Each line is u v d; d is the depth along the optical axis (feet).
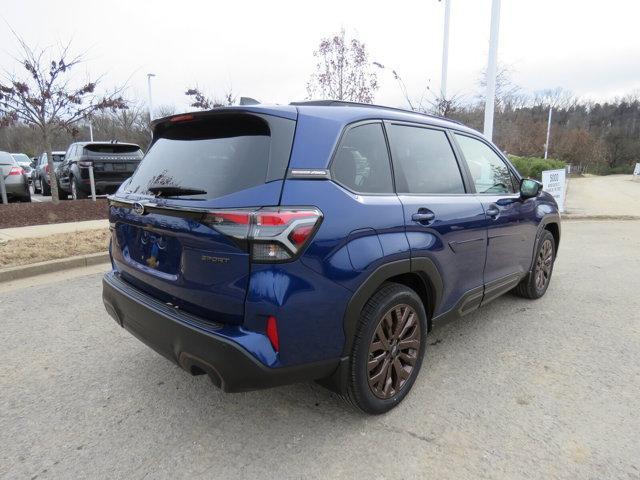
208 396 10.12
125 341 12.90
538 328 14.08
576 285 18.75
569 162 172.24
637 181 125.90
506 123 93.15
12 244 22.33
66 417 9.32
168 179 8.78
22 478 7.60
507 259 13.43
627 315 15.23
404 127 10.27
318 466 7.91
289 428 8.97
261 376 7.35
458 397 10.09
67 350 12.33
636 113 244.01
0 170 35.65
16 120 33.76
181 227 7.82
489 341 13.11
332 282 7.75
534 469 7.83
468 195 11.66
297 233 7.24
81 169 37.60
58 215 31.42
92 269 20.40
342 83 49.08
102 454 8.21
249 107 8.02
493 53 36.63
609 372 11.27
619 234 32.37
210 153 8.43
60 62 33.32
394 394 9.49
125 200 9.53
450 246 10.47
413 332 9.78
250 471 7.78
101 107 36.73
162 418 9.30
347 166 8.47
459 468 7.86
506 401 9.94
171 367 11.42
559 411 9.56
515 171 14.76
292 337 7.48
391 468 7.86
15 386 10.50
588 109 253.03
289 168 7.55
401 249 8.92
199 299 7.79
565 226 37.04
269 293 7.14
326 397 10.09
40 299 16.31
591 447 8.39
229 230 7.13
